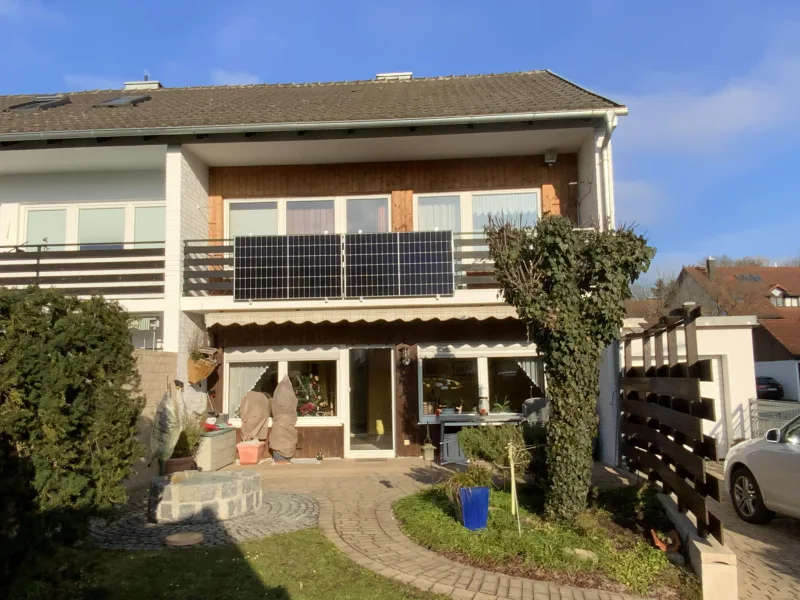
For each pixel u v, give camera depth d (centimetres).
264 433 1251
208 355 1202
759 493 795
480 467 740
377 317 1190
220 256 1329
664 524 698
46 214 1376
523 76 1617
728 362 1349
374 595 529
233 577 561
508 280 708
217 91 1656
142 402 504
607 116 1134
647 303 3300
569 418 695
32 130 1205
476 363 1278
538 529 677
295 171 1345
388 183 1337
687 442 693
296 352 1290
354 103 1353
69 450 424
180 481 795
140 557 614
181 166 1201
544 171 1324
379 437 1272
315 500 880
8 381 393
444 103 1286
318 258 1169
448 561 618
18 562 387
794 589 584
